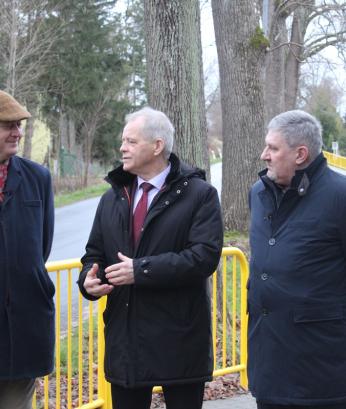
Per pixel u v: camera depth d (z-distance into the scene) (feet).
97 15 117.39
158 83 19.86
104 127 126.93
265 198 11.10
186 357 11.12
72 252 43.88
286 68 76.84
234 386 18.35
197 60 20.04
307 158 10.69
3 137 10.96
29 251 11.12
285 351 10.51
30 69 90.48
